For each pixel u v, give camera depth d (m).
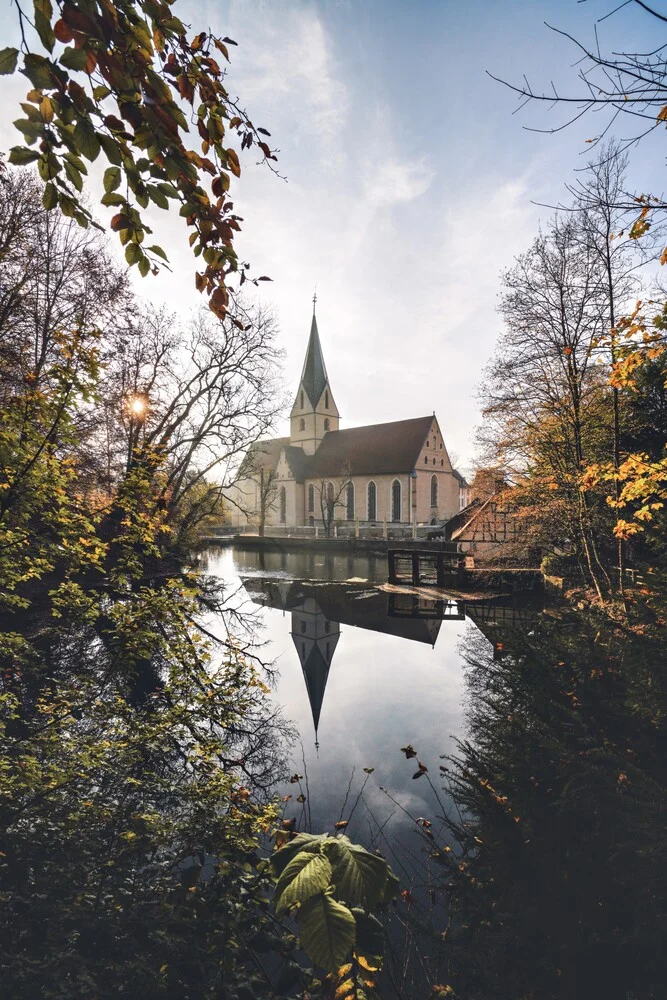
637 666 2.77
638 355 5.94
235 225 1.93
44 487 4.32
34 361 14.80
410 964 3.07
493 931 2.77
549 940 2.45
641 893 2.38
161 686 7.57
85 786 3.92
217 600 18.92
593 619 3.29
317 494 61.06
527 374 13.73
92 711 4.84
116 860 3.13
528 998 2.37
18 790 3.54
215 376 23.56
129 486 4.98
